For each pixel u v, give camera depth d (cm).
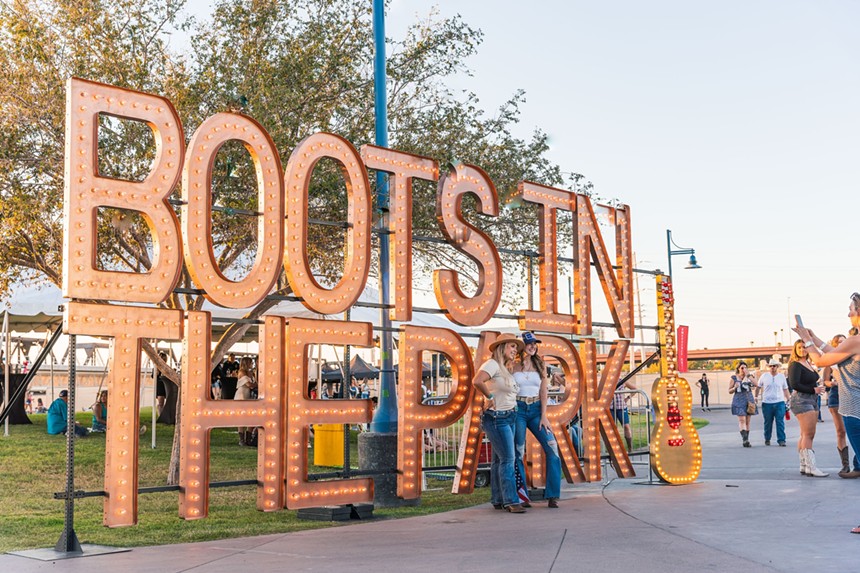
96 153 739
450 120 1559
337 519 904
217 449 1747
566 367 1117
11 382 2055
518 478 955
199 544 741
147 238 1443
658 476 1132
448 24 1595
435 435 1409
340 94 1479
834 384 1156
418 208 1510
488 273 1041
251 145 845
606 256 1184
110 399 739
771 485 1062
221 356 1420
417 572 583
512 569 584
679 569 569
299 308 1711
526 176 1602
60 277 1447
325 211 1427
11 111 1333
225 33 1419
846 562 578
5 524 900
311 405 876
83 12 1342
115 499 736
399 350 971
